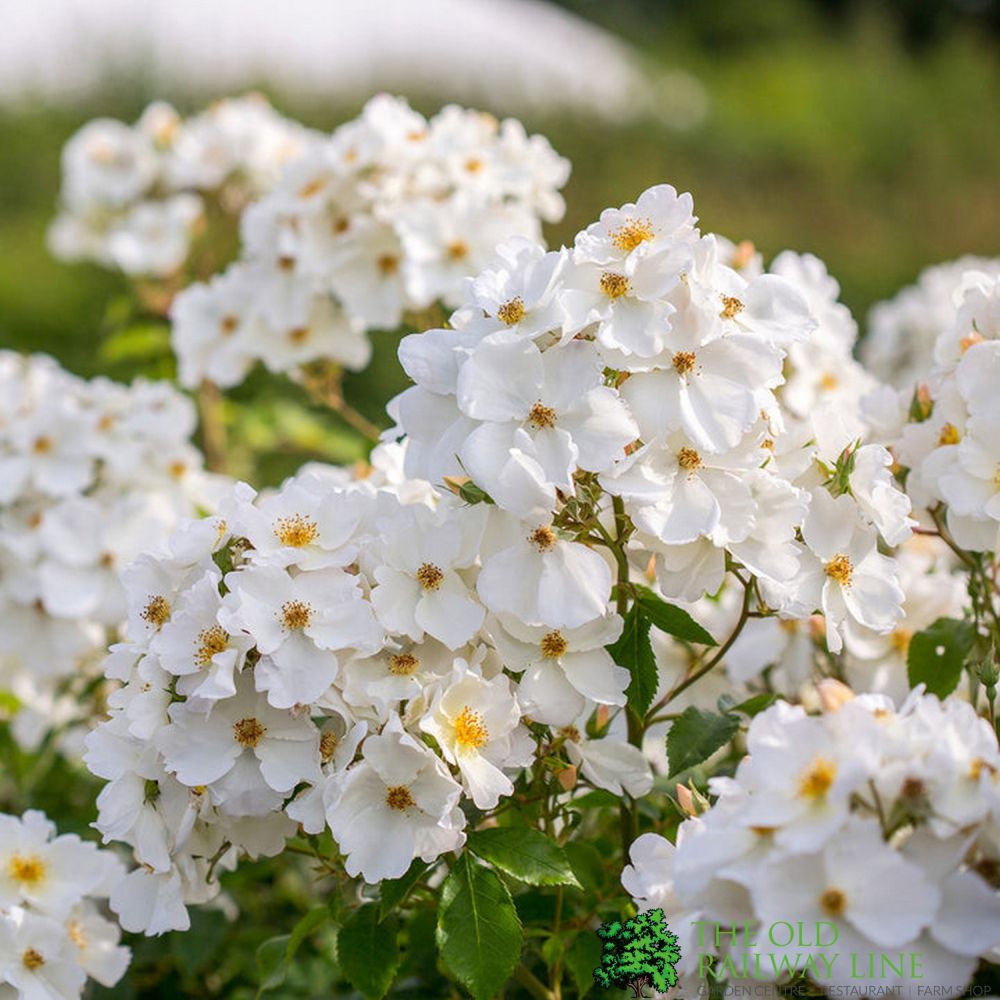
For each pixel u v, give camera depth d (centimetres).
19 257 226
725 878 67
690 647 91
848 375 96
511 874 74
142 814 75
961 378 80
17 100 287
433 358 74
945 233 325
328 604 73
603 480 73
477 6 439
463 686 74
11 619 103
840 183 352
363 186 102
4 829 83
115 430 105
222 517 77
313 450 136
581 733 80
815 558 78
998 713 86
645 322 73
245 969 96
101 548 102
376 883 76
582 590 73
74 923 85
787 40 549
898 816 66
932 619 87
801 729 67
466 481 76
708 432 73
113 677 76
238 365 111
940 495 81
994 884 67
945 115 445
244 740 73
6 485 103
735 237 293
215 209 137
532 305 74
